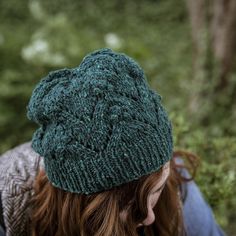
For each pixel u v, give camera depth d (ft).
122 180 2.84
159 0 22.72
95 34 20.88
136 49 15.60
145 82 2.99
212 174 4.75
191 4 12.67
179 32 20.17
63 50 14.56
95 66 2.84
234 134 9.91
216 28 11.90
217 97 11.32
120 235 2.95
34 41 15.35
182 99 11.80
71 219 3.05
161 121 2.93
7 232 3.51
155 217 3.61
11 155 3.81
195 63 12.53
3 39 16.19
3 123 12.41
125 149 2.76
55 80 2.96
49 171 3.02
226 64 11.68
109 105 2.76
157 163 2.88
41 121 2.97
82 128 2.77
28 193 3.50
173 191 3.63
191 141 5.07
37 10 18.54
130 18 22.08
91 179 2.83
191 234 4.04
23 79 13.79
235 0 11.52
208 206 4.25
